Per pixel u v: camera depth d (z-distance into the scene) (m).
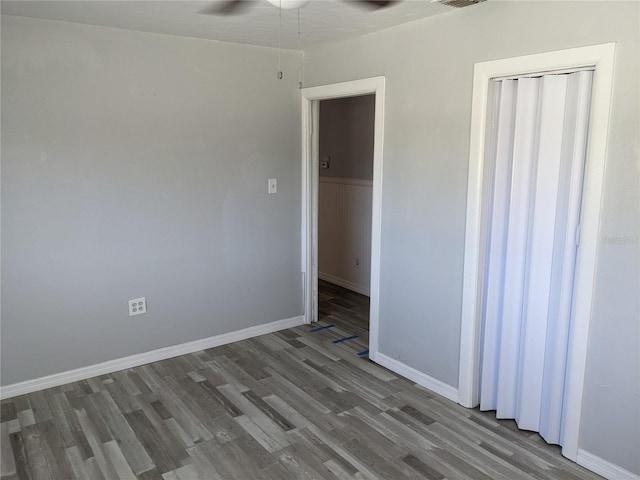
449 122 2.91
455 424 2.86
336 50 3.65
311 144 4.17
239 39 3.53
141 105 3.33
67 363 3.30
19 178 2.97
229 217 3.85
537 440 2.71
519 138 2.62
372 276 3.59
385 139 3.34
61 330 3.25
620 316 2.27
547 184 2.53
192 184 3.63
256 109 3.85
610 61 2.17
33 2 2.57
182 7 2.67
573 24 2.29
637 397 2.26
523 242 2.70
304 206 4.24
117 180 3.31
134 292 3.50
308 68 3.97
